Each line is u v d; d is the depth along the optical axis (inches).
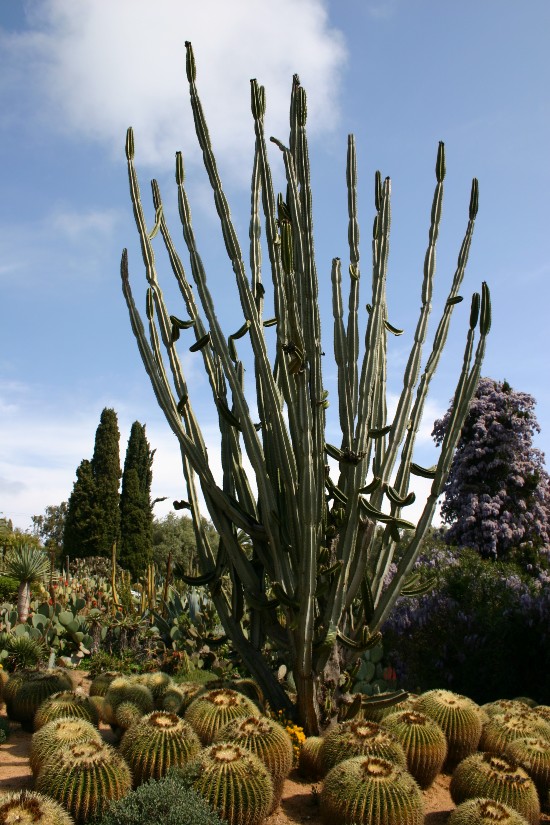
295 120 224.7
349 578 224.7
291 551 214.8
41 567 420.2
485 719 234.1
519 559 508.1
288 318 215.9
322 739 202.2
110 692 237.8
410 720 202.5
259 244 254.2
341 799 161.9
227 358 220.1
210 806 154.6
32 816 143.6
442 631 335.3
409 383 232.2
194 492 251.3
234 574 241.6
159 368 237.3
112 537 1026.7
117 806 152.3
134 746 178.9
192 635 375.6
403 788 162.9
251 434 217.6
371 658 336.2
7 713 256.8
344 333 223.6
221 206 214.5
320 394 211.3
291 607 207.0
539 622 302.0
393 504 227.3
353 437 218.1
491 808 164.7
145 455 1136.8
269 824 172.9
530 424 534.3
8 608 427.2
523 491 532.1
